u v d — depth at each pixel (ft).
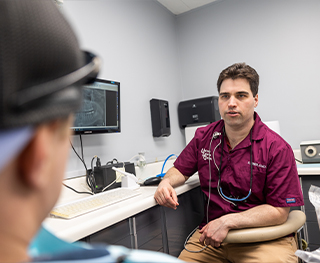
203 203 5.96
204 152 5.03
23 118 0.47
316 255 2.73
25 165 0.51
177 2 9.25
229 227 3.86
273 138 4.50
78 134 5.18
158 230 4.28
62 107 0.54
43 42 0.53
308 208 5.83
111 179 5.22
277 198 4.11
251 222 3.89
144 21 8.23
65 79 0.55
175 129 9.26
